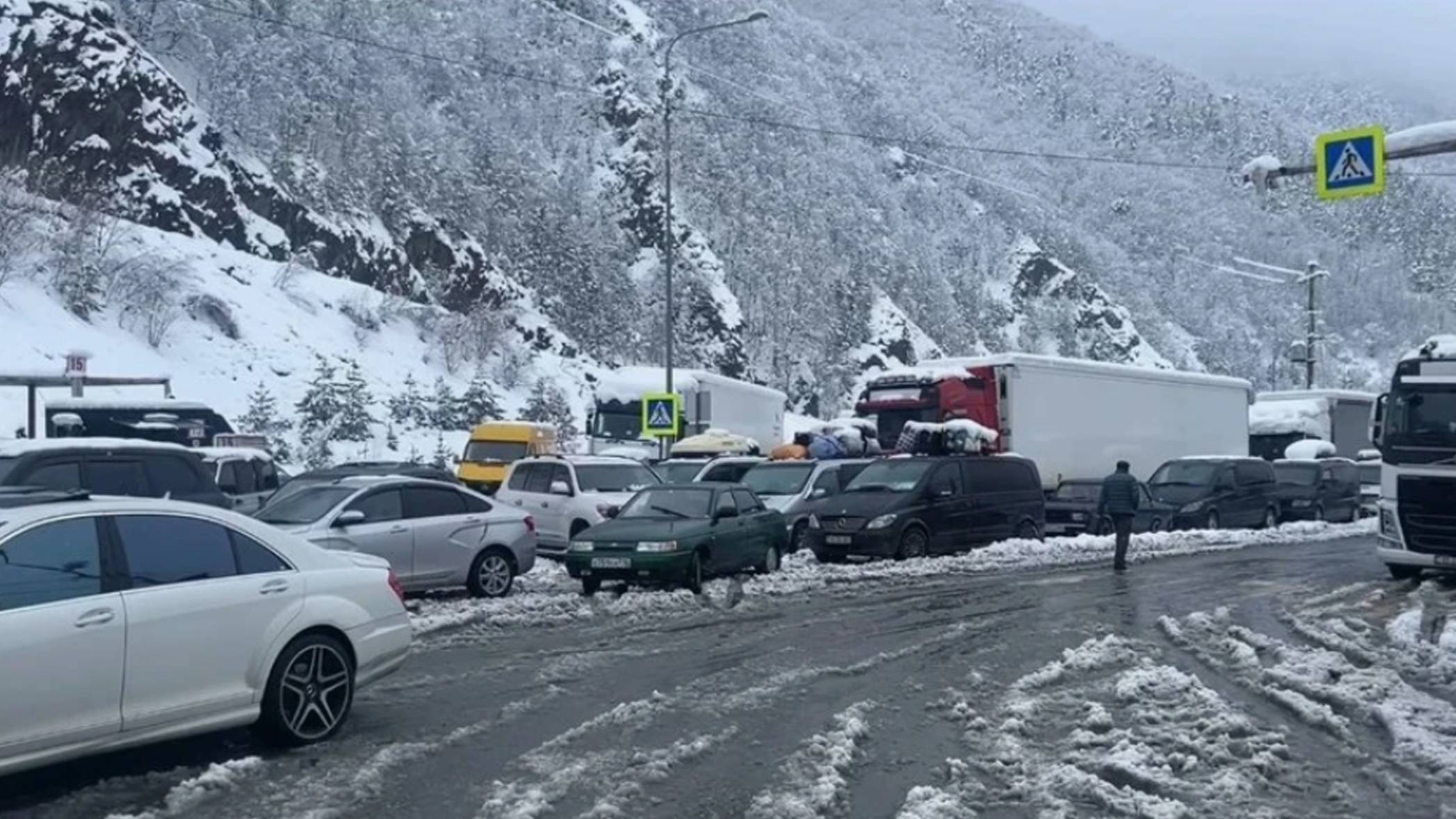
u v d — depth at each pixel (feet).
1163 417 117.08
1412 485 61.93
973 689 35.32
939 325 347.56
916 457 75.41
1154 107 560.20
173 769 25.90
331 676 28.35
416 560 51.08
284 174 211.00
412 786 24.90
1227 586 61.46
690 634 44.80
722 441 111.45
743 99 399.85
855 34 622.54
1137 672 36.32
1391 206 413.80
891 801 24.39
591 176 317.63
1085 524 97.35
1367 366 371.35
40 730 22.93
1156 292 427.33
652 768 26.14
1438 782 25.76
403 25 300.61
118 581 24.64
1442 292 397.60
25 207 144.97
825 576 62.18
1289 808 24.08
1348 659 40.40
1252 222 433.89
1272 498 106.11
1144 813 23.15
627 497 72.64
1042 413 102.53
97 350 136.87
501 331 200.54
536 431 110.52
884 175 426.92
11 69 160.97
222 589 26.14
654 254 298.15
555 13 364.79
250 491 69.26
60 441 49.55
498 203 258.78
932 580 63.10
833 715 31.78
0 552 23.32
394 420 160.25
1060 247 419.95
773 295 301.22
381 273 212.23
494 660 39.04
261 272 181.27
